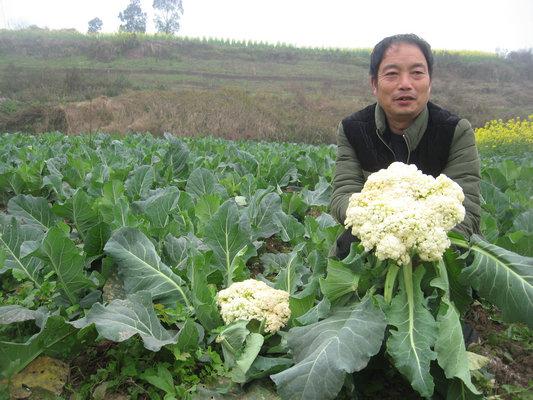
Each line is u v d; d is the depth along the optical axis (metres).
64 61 44.62
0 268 2.88
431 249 2.28
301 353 2.18
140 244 2.89
